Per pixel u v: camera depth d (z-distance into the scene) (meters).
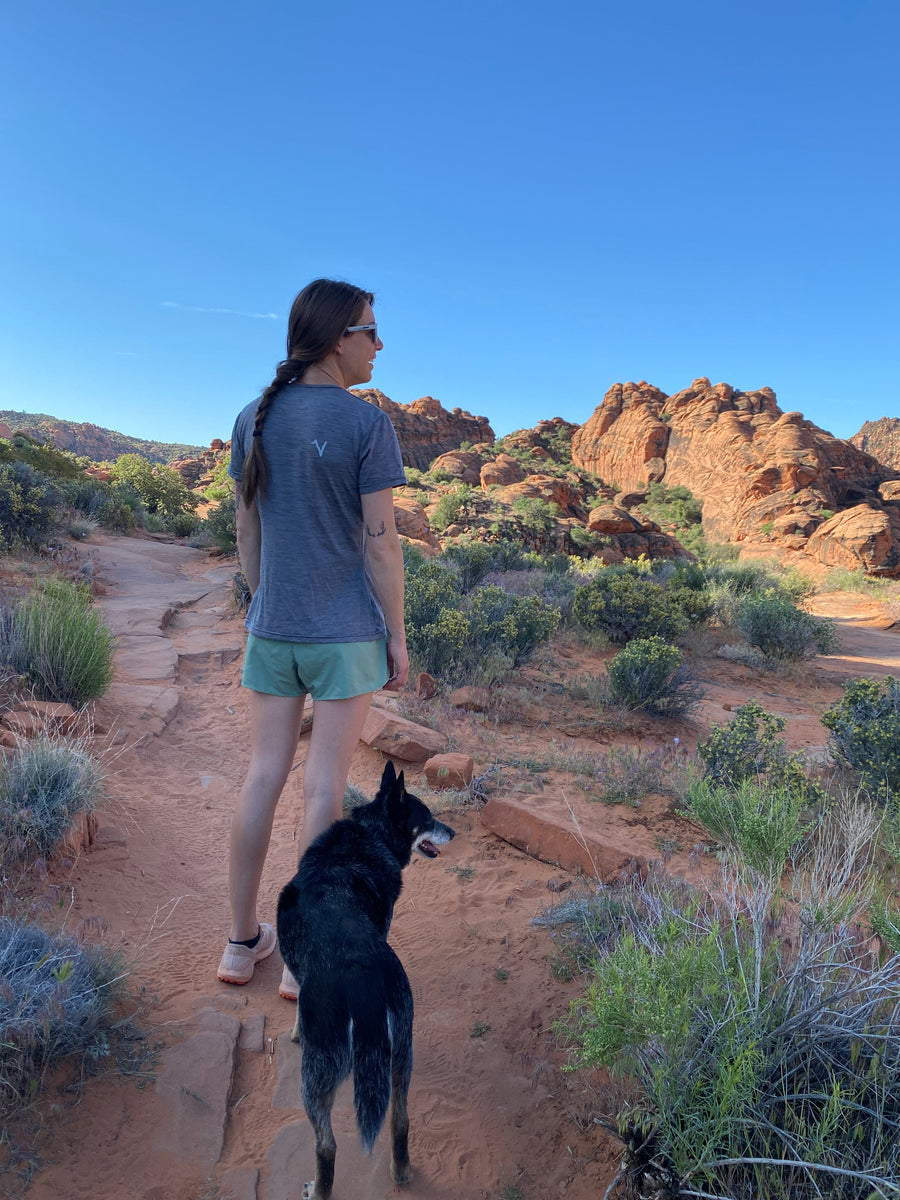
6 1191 2.01
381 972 2.11
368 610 2.71
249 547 2.88
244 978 3.05
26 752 4.07
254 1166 2.26
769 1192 1.96
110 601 11.23
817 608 31.28
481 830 4.73
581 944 3.37
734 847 4.36
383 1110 1.92
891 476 81.94
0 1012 2.35
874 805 5.00
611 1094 2.53
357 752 5.89
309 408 2.54
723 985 2.50
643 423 108.56
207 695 7.42
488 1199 2.22
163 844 4.23
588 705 8.47
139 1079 2.47
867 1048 2.33
